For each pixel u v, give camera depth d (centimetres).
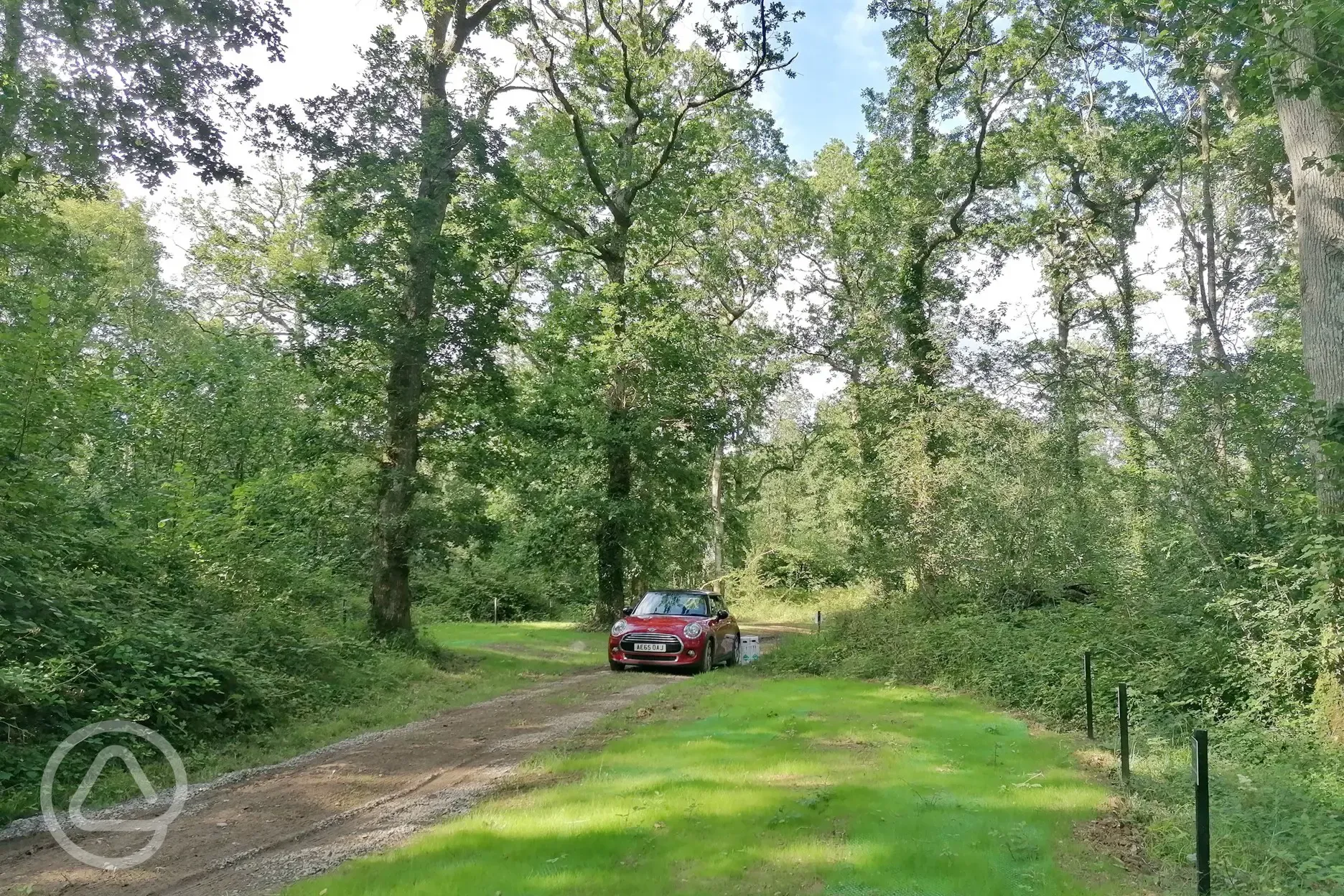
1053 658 1142
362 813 612
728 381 2894
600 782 659
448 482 1786
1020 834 523
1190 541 1062
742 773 685
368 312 1480
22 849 532
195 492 1360
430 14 1733
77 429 1041
